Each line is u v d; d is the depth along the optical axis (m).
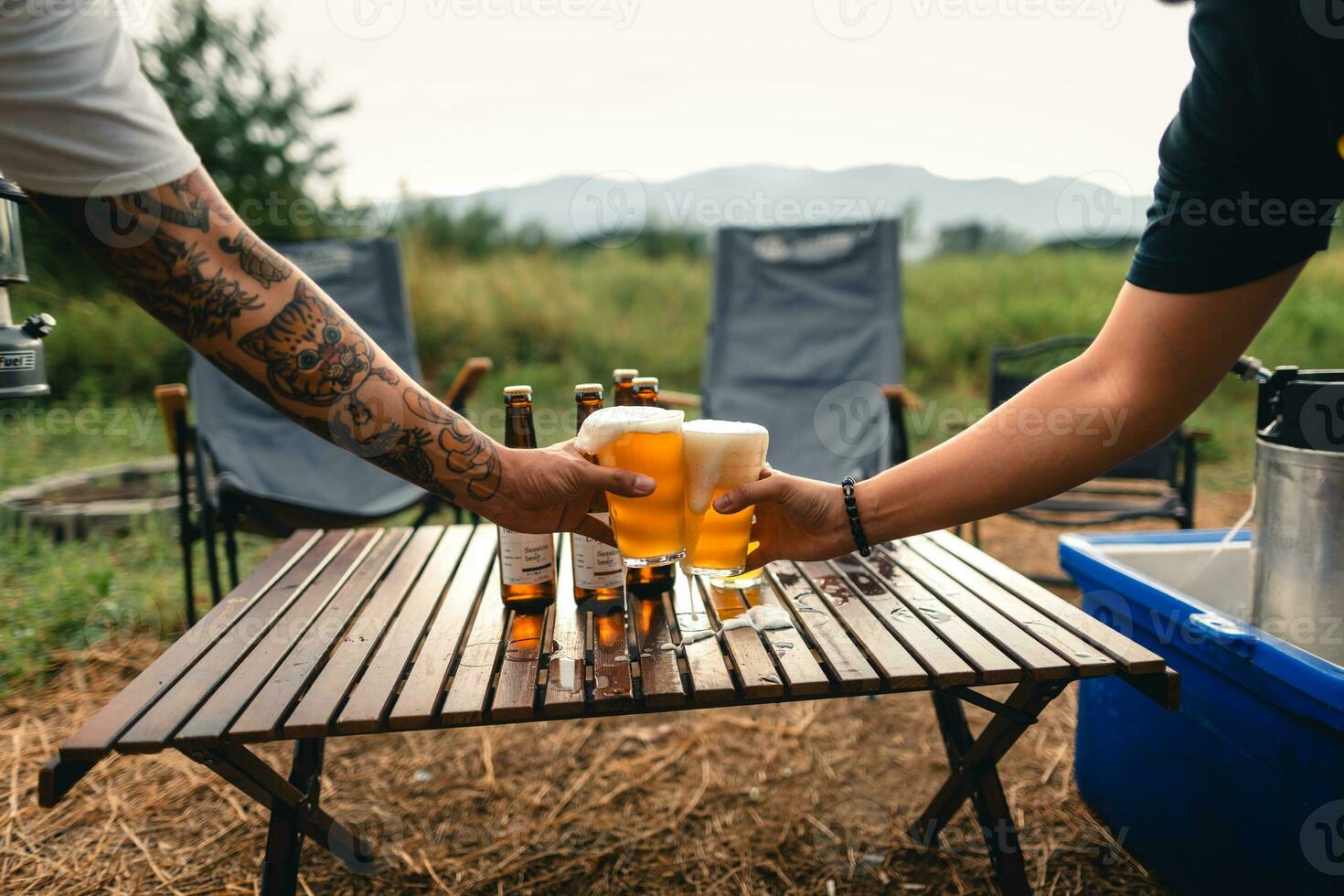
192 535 2.27
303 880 1.47
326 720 0.92
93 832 1.61
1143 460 2.70
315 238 6.40
